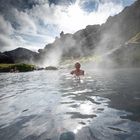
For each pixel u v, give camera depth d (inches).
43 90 395.9
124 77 617.3
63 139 137.7
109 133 146.3
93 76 693.3
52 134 148.4
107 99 271.1
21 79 763.4
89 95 309.7
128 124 164.7
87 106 235.9
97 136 141.1
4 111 226.7
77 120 181.6
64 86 443.5
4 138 145.1
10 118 197.6
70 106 239.5
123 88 368.5
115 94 307.4
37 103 266.5
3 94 359.6
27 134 151.0
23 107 244.8
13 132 156.9
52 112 214.8
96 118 185.6
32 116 201.6
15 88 452.8
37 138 141.9
